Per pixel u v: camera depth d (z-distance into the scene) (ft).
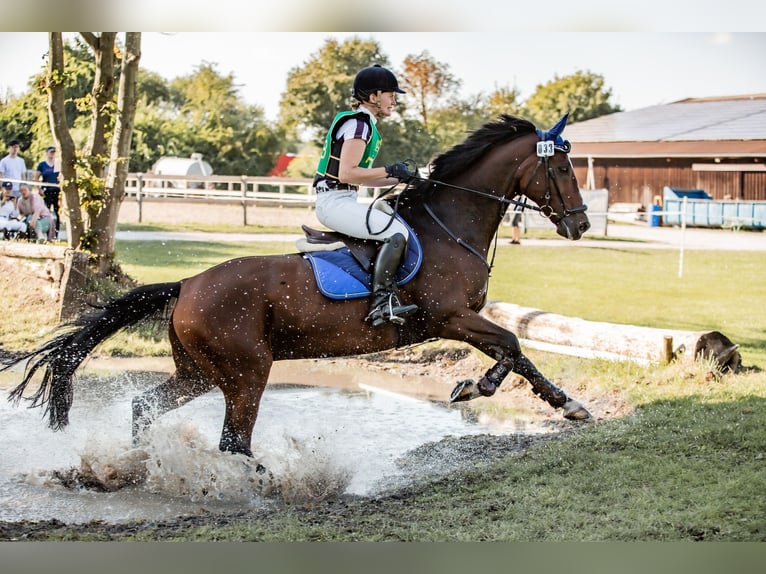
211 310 15.15
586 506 14.16
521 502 14.43
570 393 22.38
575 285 39.93
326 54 118.21
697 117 94.02
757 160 80.53
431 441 19.16
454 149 16.96
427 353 27.89
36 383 24.39
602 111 135.74
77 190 33.68
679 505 14.01
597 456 16.40
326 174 16.02
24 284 32.27
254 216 71.77
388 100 16.14
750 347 26.45
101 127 34.42
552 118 136.46
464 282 16.31
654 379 21.74
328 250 15.83
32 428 19.60
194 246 51.03
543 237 63.93
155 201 76.02
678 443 16.88
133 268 41.14
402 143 107.34
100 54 33.91
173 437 15.88
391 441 19.16
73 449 18.04
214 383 15.71
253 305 15.33
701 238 64.90
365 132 15.56
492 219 16.99
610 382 22.09
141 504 14.94
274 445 18.43
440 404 22.65
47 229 43.88
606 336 23.89
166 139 110.01
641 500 14.24
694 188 84.89
